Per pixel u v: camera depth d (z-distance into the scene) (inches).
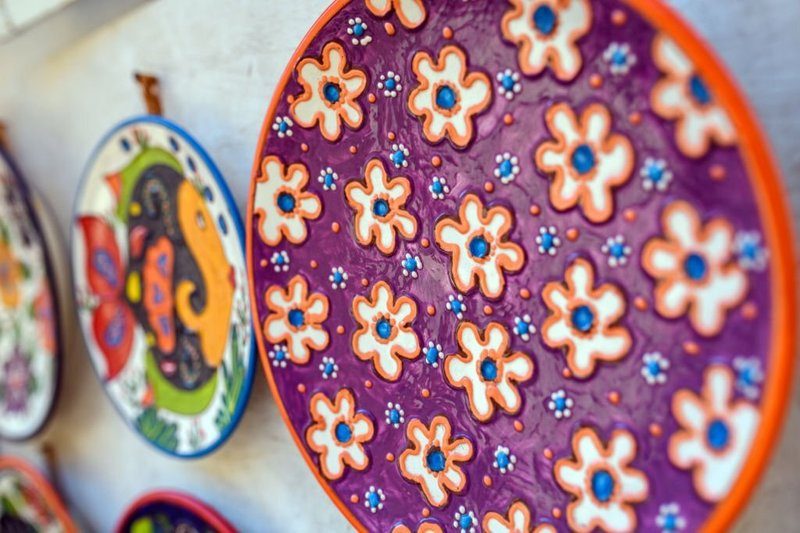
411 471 16.1
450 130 15.1
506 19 14.1
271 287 17.1
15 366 24.8
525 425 14.9
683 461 13.0
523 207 14.6
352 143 16.1
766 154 11.8
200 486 21.3
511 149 14.5
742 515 14.2
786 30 13.4
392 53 15.4
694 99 12.4
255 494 20.1
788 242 11.8
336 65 15.9
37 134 23.9
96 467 24.3
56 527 24.5
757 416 12.1
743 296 12.3
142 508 21.4
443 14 14.8
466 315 15.4
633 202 13.3
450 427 15.7
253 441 19.8
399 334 16.1
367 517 16.6
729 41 13.8
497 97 14.5
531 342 14.7
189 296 19.6
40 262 23.2
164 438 20.2
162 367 20.4
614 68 13.1
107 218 21.0
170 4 19.5
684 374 13.0
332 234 16.6
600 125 13.5
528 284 14.6
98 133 22.2
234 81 18.8
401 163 15.7
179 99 19.9
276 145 16.6
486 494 15.4
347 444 16.7
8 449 27.2
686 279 12.9
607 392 13.9
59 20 22.1
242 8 18.3
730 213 12.3
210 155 19.6
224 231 18.4
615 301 13.6
